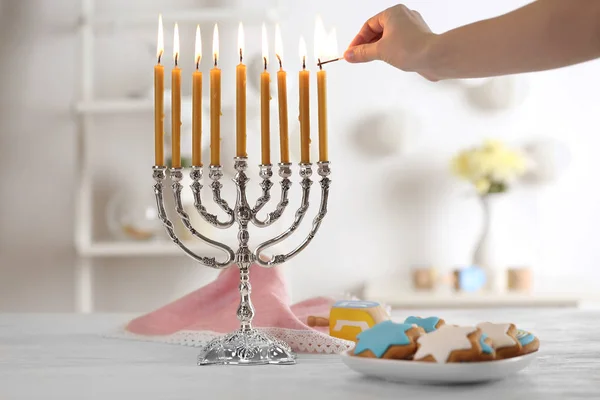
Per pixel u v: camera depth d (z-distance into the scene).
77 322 1.36
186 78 3.09
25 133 3.20
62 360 1.00
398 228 3.16
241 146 0.98
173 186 0.98
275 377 0.86
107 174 3.14
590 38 0.88
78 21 3.10
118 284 3.16
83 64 3.02
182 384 0.83
